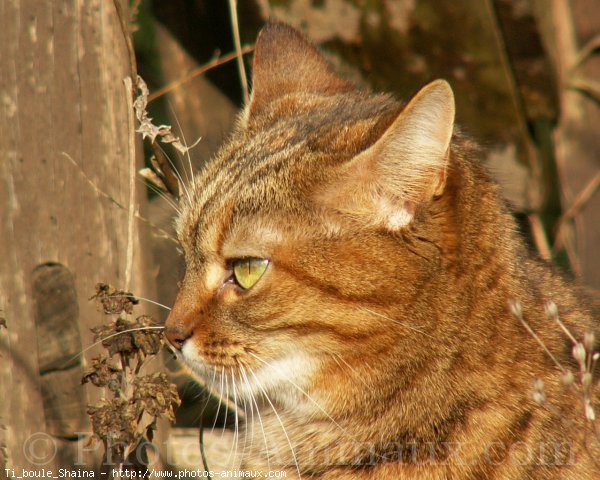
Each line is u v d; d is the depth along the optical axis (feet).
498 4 43.14
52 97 28.94
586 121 45.68
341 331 23.82
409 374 24.18
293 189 24.14
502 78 41.27
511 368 24.41
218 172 26.21
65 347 30.12
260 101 29.04
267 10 39.01
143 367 28.73
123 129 29.12
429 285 23.75
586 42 46.16
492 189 25.54
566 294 27.09
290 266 23.82
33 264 29.58
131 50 28.53
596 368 25.38
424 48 40.47
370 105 27.07
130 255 27.20
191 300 24.97
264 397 26.71
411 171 23.29
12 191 29.22
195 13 41.68
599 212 45.27
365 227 23.75
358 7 39.73
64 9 28.68
